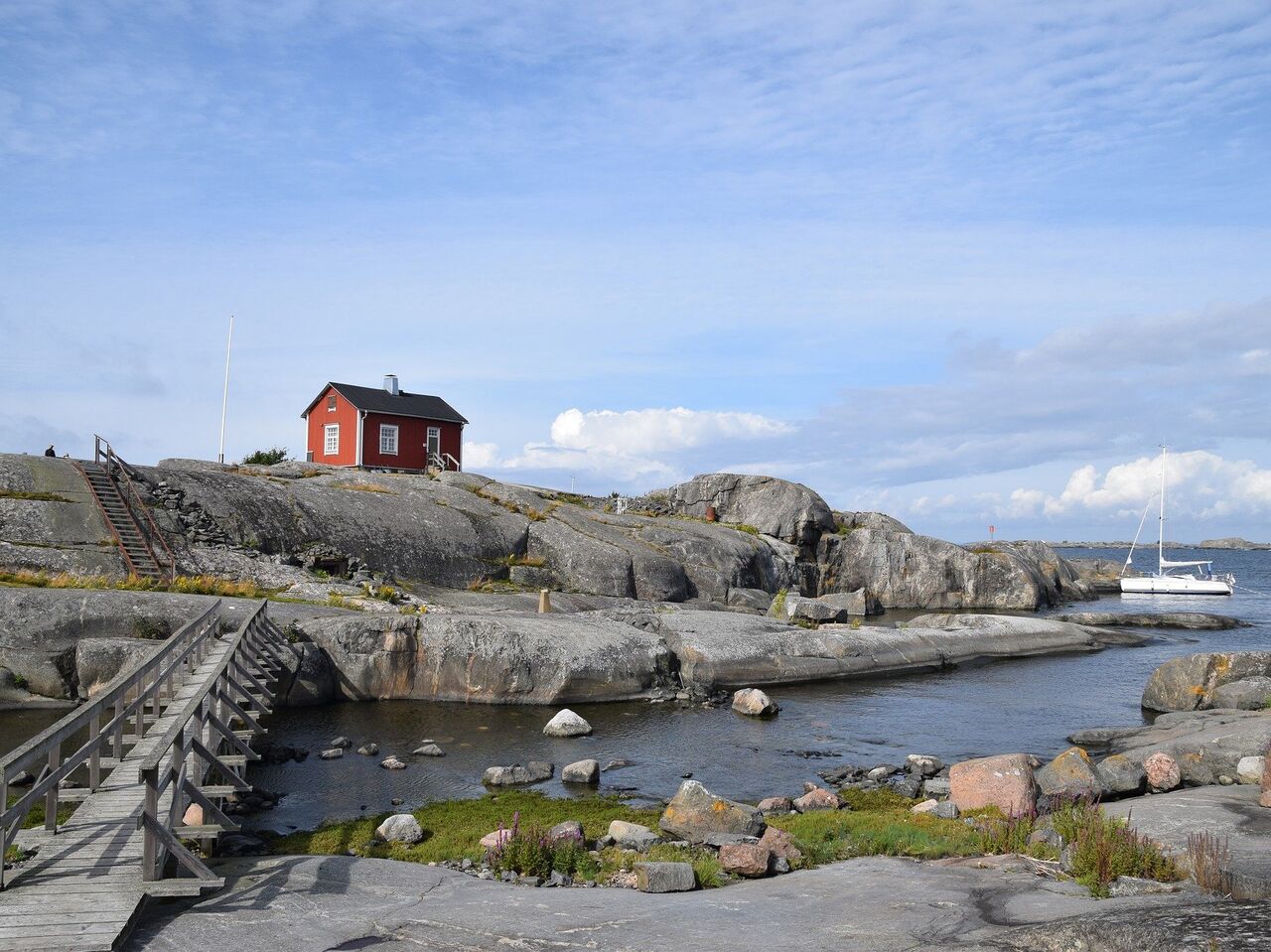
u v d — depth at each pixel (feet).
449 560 134.62
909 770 67.10
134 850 37.06
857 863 41.27
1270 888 31.55
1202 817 43.52
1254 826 41.83
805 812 53.93
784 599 140.46
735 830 46.39
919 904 33.14
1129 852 35.96
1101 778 54.90
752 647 104.01
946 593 195.83
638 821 51.47
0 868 32.73
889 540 197.26
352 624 88.12
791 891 36.04
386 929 31.37
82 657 79.05
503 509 153.48
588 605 127.65
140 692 57.16
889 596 194.59
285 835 49.37
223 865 39.45
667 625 106.01
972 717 87.66
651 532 161.58
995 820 47.34
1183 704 89.30
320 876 37.68
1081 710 91.56
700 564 159.33
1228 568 541.34
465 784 61.05
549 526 150.51
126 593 87.97
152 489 120.16
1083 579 278.87
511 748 71.77
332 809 54.80
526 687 88.22
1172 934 24.43
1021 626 134.41
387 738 74.02
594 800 57.06
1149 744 68.85
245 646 73.41
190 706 41.47
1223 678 88.48
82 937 28.73
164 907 33.50
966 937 28.66
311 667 85.61
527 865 41.39
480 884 37.47
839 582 196.75
